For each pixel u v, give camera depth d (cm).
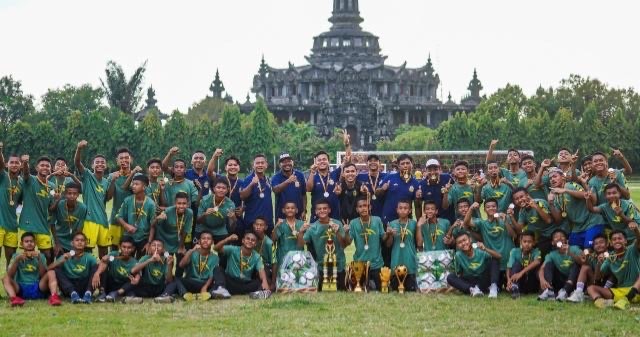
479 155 11819
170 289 3666
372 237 3934
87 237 3866
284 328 3072
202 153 4231
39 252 3691
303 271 3850
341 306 3475
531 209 3812
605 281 3619
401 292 3812
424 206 3978
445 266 3853
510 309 3406
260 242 3891
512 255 3772
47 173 3816
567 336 2961
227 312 3356
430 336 2958
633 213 3691
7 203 3762
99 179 4003
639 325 3111
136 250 3884
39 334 2972
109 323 3145
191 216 3862
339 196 4144
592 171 3969
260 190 4003
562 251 3681
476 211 4109
